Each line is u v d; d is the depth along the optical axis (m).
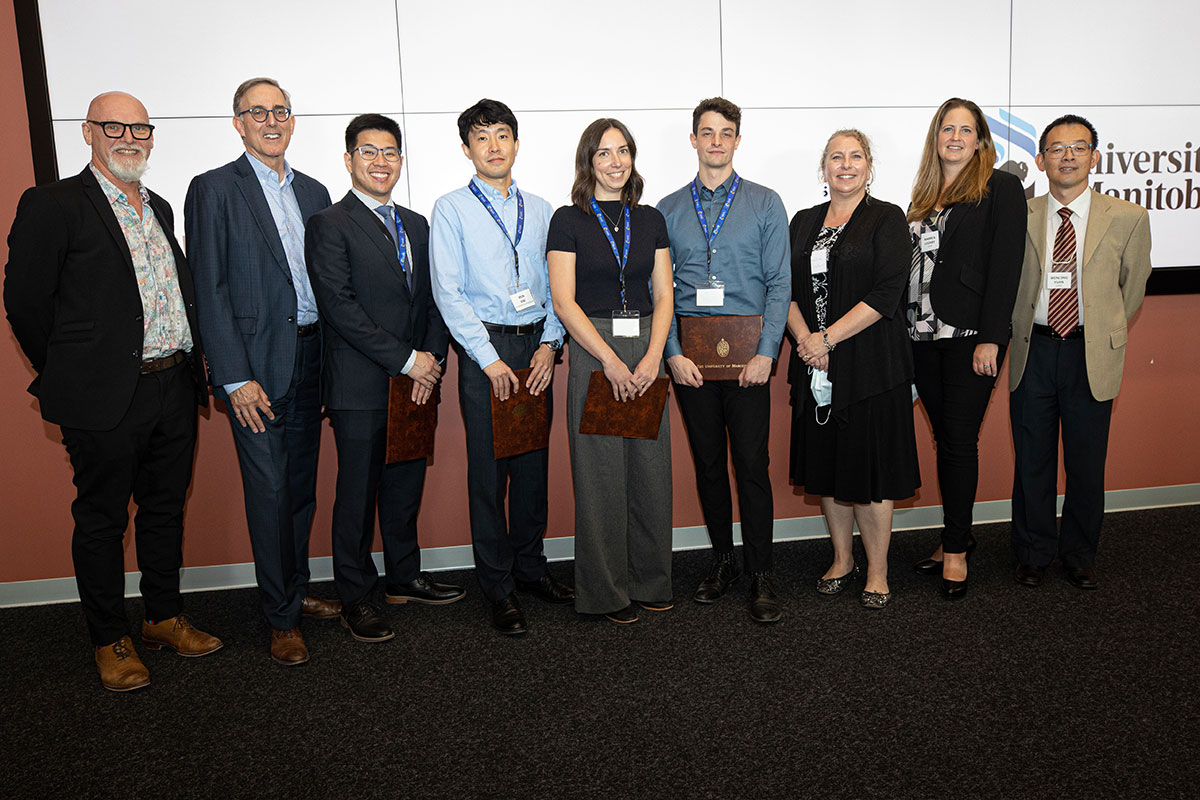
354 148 2.62
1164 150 3.74
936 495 3.83
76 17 2.99
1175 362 3.90
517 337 2.71
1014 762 1.93
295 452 2.88
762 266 2.86
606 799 1.83
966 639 2.61
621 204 2.70
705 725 2.13
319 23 3.14
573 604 3.02
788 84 3.45
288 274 2.60
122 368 2.33
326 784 1.93
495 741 2.09
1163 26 3.66
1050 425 3.07
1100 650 2.50
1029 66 3.60
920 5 3.49
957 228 2.83
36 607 3.25
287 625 2.64
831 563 3.39
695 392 2.91
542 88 3.30
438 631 2.81
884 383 2.71
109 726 2.24
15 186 3.06
